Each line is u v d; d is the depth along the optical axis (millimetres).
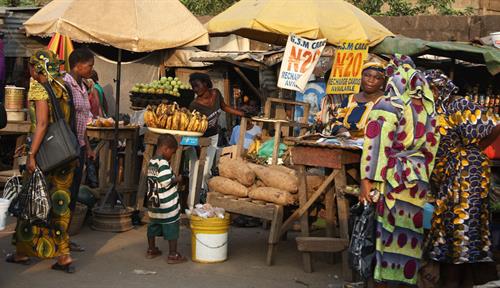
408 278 4305
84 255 5988
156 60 11422
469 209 4629
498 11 14570
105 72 11664
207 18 12156
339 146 5289
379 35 7812
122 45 7328
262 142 7902
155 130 6914
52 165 5012
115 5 7434
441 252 4664
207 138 7277
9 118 8836
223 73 11117
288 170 6133
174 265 5805
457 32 10805
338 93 6930
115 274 5438
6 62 11867
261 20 7289
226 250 6020
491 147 5684
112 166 7719
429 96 4258
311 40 7035
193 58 10492
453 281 4859
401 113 4172
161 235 5953
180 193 8102
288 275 5590
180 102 9047
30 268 5477
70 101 5305
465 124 4621
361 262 4332
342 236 5477
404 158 4207
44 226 5328
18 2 15344
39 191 5027
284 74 7051
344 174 5414
